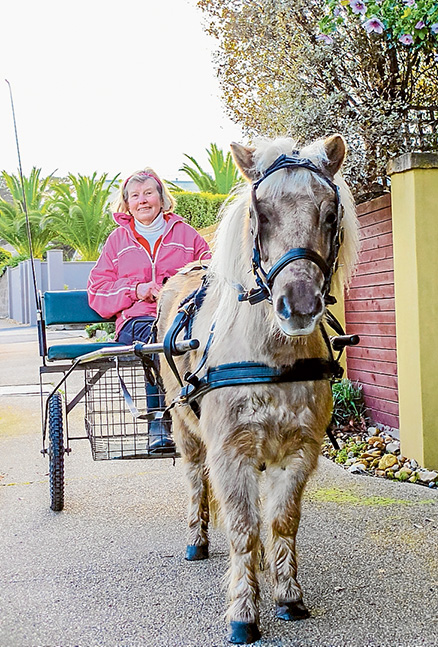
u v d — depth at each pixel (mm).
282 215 2432
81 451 6137
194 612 3025
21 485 5211
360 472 5117
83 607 3115
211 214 18328
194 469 3729
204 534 3674
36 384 10133
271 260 2449
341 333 3131
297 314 2303
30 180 30844
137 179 4852
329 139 2643
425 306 4902
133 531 4098
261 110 7168
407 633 2775
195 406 3074
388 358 5781
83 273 24859
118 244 4875
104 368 4488
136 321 4488
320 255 2438
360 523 4031
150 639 2807
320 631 2807
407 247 4988
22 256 30156
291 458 2871
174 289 4098
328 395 2951
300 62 6215
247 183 2803
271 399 2705
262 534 3830
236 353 2762
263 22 6723
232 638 2734
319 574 3357
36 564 3633
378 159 6066
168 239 4883
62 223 26797
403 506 4301
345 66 6242
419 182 4855
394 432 5750
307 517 4160
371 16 5395
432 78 6281
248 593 2768
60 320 4789
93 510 4531
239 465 2750
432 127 6113
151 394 4480
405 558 3514
